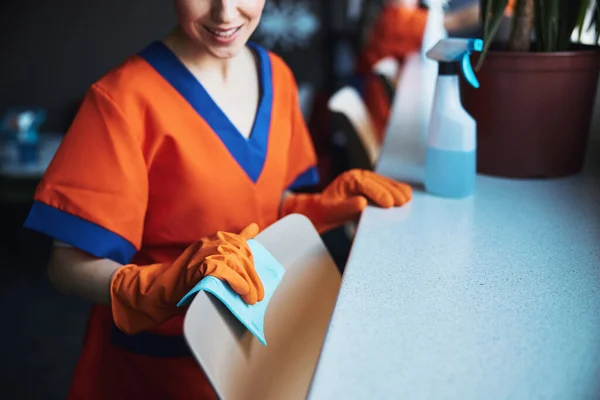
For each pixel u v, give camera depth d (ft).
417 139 5.30
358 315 2.48
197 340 2.26
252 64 3.91
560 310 2.52
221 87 3.66
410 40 11.44
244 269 2.73
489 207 3.69
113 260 3.26
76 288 3.24
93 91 3.32
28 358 7.39
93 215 3.18
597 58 3.95
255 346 2.69
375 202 3.79
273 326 2.89
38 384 6.89
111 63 13.37
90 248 3.17
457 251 3.08
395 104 6.88
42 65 13.26
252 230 3.17
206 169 3.49
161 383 3.62
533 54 3.86
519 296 2.63
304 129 4.35
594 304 2.57
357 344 2.29
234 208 3.59
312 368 3.09
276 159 3.86
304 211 4.05
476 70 3.95
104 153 3.22
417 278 2.79
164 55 3.49
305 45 14.46
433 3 11.33
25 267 9.83
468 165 3.79
